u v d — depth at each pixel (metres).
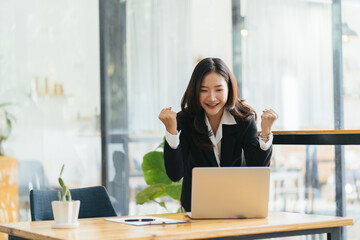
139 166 5.68
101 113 5.50
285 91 6.18
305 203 5.22
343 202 4.94
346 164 4.95
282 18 6.20
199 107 3.26
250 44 6.17
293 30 6.19
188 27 5.95
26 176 5.14
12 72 5.11
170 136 3.11
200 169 2.80
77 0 5.41
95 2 5.49
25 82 5.16
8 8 5.10
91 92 5.46
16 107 5.12
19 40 5.14
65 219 2.67
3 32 5.07
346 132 3.43
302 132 3.61
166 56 5.84
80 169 5.38
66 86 5.34
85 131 5.42
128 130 5.64
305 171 5.26
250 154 3.21
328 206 5.03
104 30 5.52
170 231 2.45
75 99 5.38
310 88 6.19
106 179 5.50
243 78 6.15
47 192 3.30
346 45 6.06
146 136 5.73
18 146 5.12
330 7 6.14
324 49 6.18
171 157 3.12
